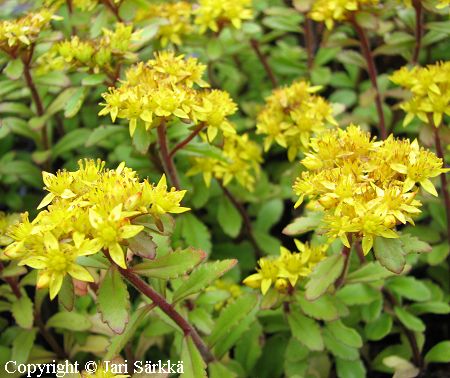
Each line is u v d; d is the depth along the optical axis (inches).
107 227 5.2
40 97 9.9
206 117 7.4
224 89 11.5
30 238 5.4
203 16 10.1
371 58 9.4
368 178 6.0
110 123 11.4
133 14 9.4
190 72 7.6
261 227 10.1
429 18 11.4
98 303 5.6
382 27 9.9
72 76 10.7
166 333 8.5
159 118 7.2
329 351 8.4
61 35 8.7
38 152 10.0
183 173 9.6
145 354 9.2
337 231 5.8
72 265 5.3
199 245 9.1
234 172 9.3
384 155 6.2
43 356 8.5
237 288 9.0
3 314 10.1
